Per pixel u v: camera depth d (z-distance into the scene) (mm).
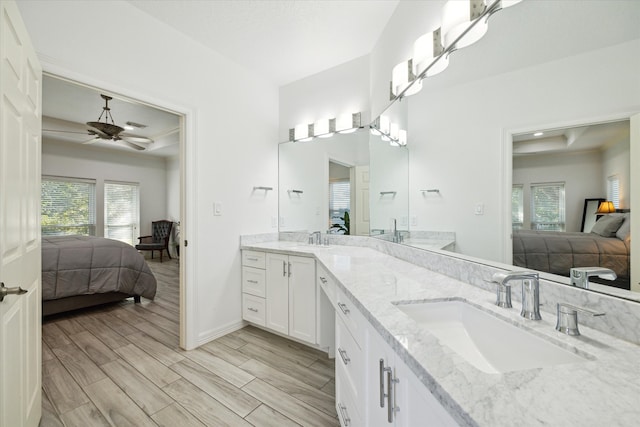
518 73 986
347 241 2668
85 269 3068
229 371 1972
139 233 6328
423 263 1615
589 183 770
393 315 905
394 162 1938
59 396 1693
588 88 765
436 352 669
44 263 2861
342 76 2707
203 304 2381
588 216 773
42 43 1527
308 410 1591
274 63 2695
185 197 2275
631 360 630
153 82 2029
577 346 692
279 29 2197
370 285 1259
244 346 2352
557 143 849
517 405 482
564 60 830
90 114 4043
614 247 724
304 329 2303
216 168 2482
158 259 6363
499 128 1068
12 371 1130
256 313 2617
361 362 1080
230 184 2609
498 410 469
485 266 1171
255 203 2863
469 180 1243
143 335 2549
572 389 528
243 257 2703
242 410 1584
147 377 1891
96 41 1739
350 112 2660
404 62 1773
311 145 2904
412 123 1648
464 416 465
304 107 2963
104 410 1579
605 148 721
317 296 2215
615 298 733
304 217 2938
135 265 3391
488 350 926
